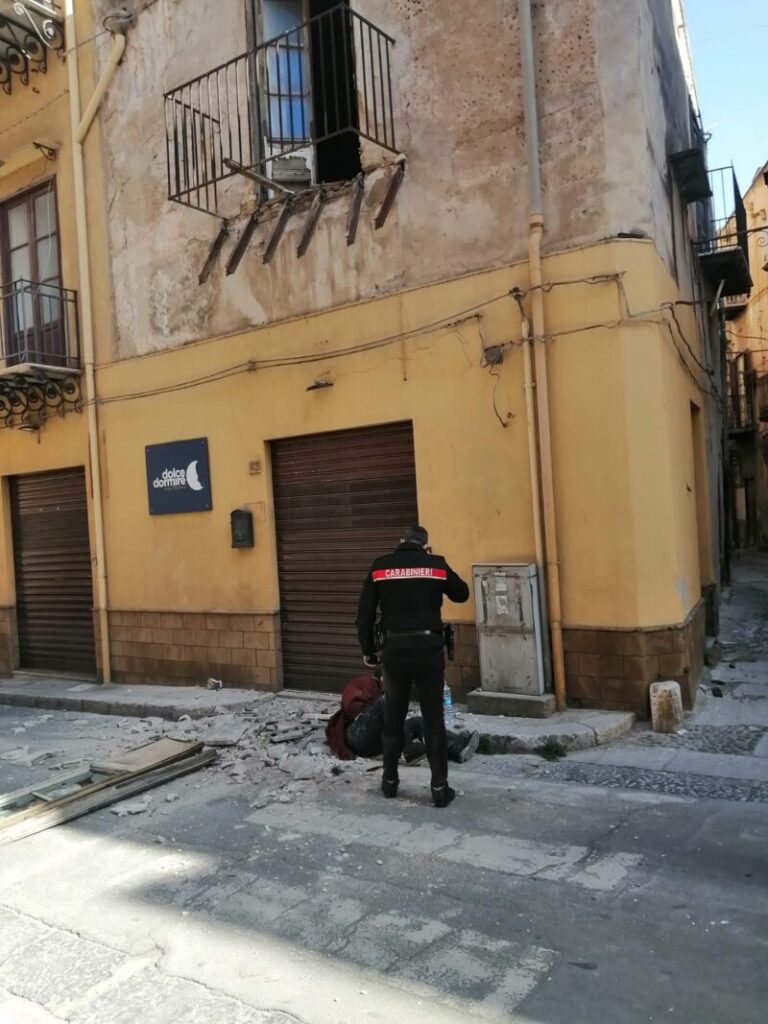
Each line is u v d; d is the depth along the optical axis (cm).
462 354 712
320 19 772
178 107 920
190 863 453
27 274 1109
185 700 846
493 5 696
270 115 856
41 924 391
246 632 874
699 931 343
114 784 585
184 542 927
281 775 596
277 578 858
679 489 700
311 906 389
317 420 805
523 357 676
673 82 875
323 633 830
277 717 746
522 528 686
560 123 666
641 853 421
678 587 653
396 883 407
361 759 609
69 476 1074
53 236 1073
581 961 326
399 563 528
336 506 814
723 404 1516
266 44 771
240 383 865
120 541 993
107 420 1000
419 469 739
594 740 600
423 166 735
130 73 965
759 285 2242
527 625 661
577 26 660
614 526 644
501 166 693
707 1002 295
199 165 898
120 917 392
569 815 479
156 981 332
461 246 715
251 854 459
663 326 673
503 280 691
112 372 991
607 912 363
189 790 584
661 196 723
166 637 948
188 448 911
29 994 329
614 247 641
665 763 557
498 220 696
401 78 746
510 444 690
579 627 660
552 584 664
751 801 482
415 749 596
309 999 312
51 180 1062
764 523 2483
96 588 1019
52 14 1003
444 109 722
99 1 988
